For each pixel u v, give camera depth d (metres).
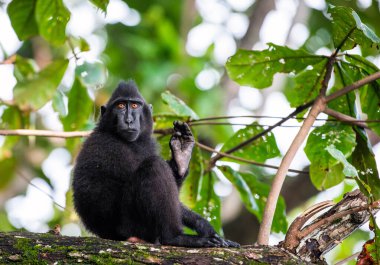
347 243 19.08
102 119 11.65
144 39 20.84
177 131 11.03
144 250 8.39
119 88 11.98
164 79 20.09
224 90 20.98
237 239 18.89
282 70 11.69
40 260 8.11
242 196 12.84
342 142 11.48
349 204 8.92
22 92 12.34
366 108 11.73
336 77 11.63
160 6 22.98
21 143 20.48
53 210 20.48
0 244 8.21
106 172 10.64
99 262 8.17
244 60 11.63
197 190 12.30
